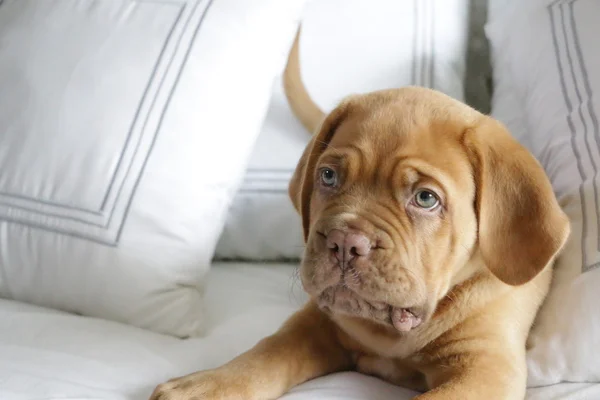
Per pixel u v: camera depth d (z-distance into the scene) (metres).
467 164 0.68
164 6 0.82
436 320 0.70
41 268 0.78
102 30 0.81
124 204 0.77
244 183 0.90
